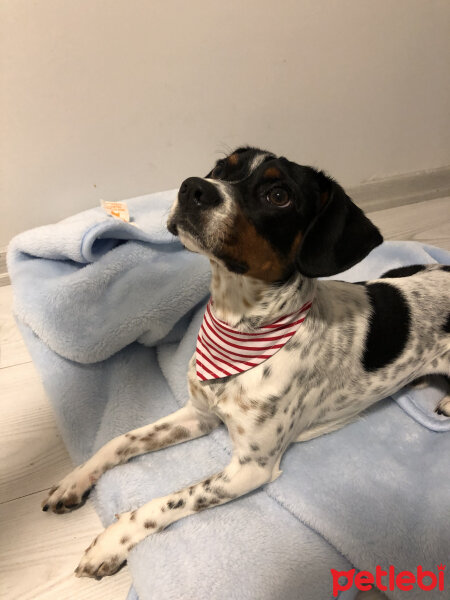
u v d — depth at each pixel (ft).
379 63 2.68
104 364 1.92
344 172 3.03
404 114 2.96
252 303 1.32
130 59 2.15
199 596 1.31
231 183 1.23
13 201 2.31
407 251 2.43
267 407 1.39
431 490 1.61
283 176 1.23
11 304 2.32
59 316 1.82
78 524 1.52
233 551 1.41
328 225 1.24
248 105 2.51
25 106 2.10
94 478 1.55
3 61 1.97
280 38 2.37
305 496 1.55
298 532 1.49
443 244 2.91
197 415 1.66
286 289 1.32
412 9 2.57
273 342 1.36
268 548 1.43
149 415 1.80
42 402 1.87
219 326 1.39
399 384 1.72
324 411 1.61
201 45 2.24
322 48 2.49
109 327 1.83
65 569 1.42
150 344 2.01
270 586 1.35
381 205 3.24
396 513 1.54
